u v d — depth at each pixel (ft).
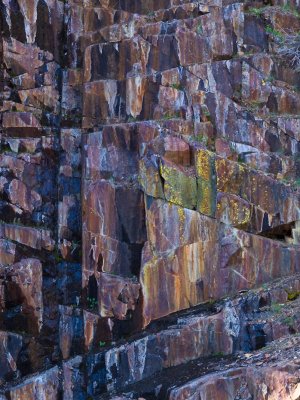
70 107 44.80
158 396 33.53
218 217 39.78
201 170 39.88
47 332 40.75
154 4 46.03
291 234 41.65
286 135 42.60
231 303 36.73
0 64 43.39
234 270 39.60
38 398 38.75
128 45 43.52
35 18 44.50
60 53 45.50
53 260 42.11
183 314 38.14
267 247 40.22
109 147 40.55
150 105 42.47
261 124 42.16
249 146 41.93
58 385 39.34
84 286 40.24
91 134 41.09
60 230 42.70
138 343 37.04
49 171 43.27
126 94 42.91
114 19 46.03
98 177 40.65
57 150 43.75
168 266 38.91
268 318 35.40
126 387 36.52
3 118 43.14
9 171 42.09
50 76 44.80
